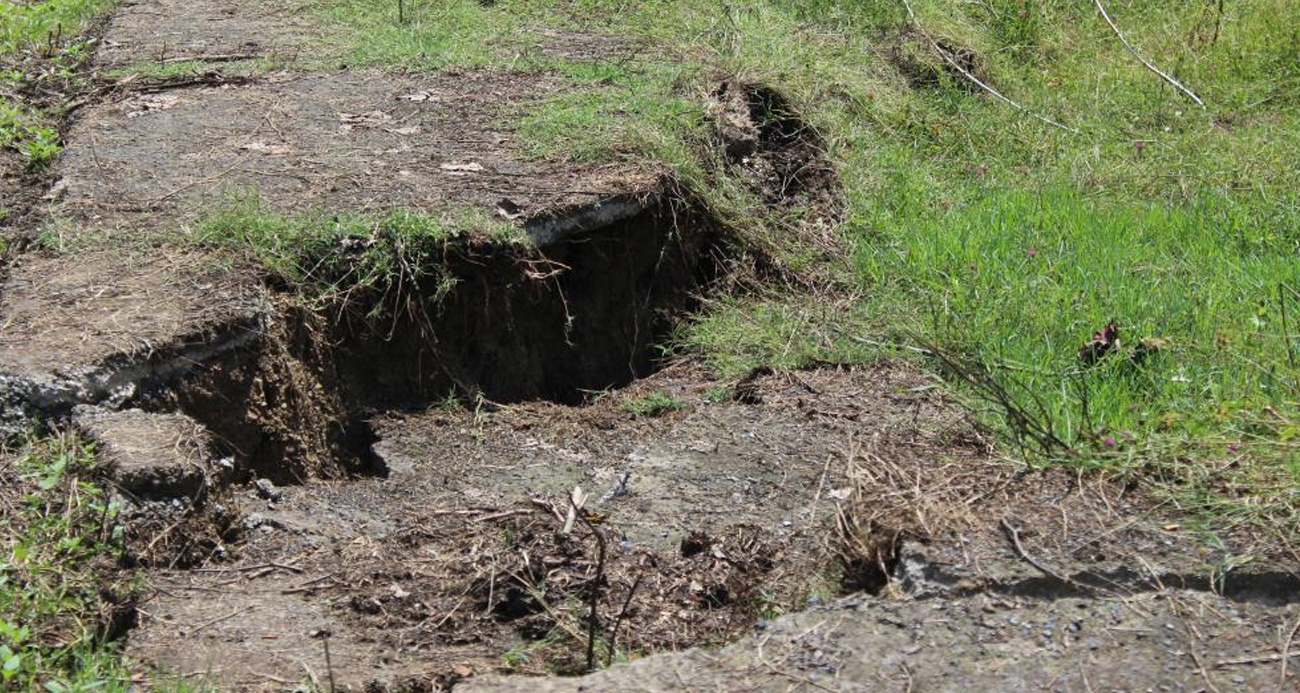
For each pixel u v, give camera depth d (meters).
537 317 6.14
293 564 4.28
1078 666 3.43
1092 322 5.90
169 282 5.32
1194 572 3.70
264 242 5.64
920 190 7.84
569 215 6.20
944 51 9.99
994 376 5.36
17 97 7.95
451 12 9.55
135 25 9.32
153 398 4.78
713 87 7.96
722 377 5.92
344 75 8.12
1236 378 5.18
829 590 4.02
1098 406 4.95
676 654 3.52
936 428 5.04
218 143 6.91
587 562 4.20
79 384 4.59
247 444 5.03
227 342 5.05
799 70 8.67
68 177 6.43
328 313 5.58
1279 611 3.61
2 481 4.21
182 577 4.16
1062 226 7.25
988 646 3.51
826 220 7.30
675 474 4.96
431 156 6.78
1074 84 9.98
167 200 6.13
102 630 3.85
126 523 4.15
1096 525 3.89
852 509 4.12
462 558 4.23
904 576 3.78
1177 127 9.21
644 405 5.63
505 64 8.38
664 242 6.57
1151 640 3.51
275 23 9.30
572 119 7.23
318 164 6.62
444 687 3.67
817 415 5.37
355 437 5.54
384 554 4.30
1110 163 8.44
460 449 5.32
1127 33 10.94
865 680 3.40
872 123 8.75
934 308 6.12
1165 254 6.87
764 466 4.99
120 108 7.49
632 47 8.90
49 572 3.90
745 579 4.19
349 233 5.76
